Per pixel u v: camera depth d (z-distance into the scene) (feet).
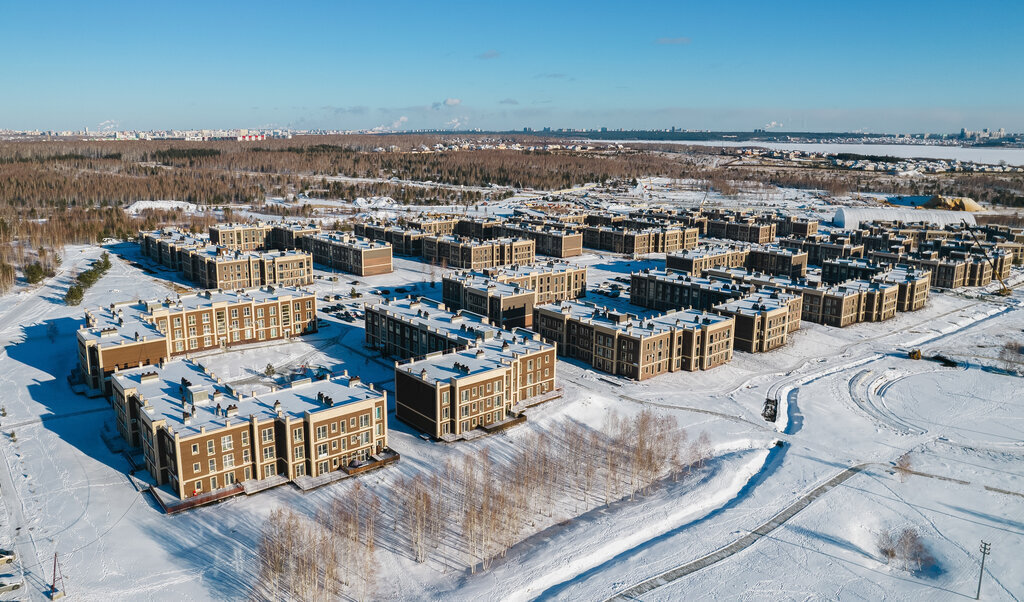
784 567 369.30
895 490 446.60
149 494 410.72
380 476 438.81
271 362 634.43
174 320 634.84
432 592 337.31
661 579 356.18
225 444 411.95
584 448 482.28
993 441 516.32
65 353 631.56
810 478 460.14
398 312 648.79
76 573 342.64
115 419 501.15
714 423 534.37
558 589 346.95
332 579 328.49
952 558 379.35
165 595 329.52
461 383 485.56
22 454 450.30
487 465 449.06
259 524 385.09
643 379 616.39
